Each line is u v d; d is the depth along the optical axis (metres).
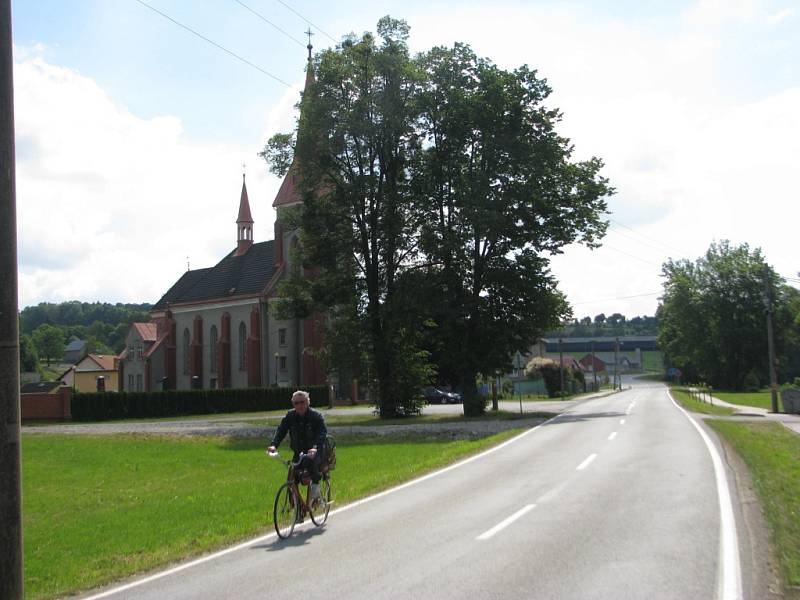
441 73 39.97
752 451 17.66
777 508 10.49
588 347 187.38
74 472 20.61
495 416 38.25
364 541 9.64
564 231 39.06
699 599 6.62
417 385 42.31
